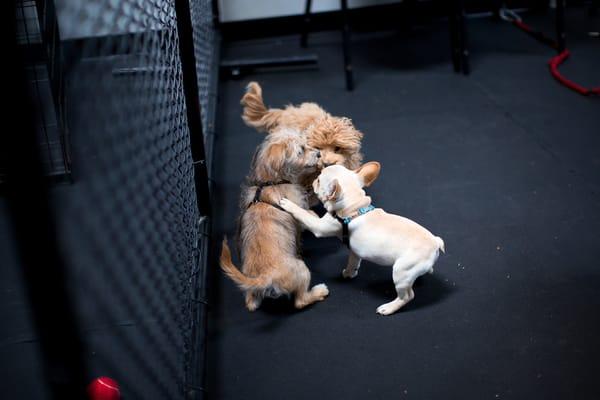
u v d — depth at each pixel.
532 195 3.04
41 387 2.01
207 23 4.43
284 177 2.51
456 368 2.06
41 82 2.62
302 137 2.63
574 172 3.22
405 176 3.30
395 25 5.70
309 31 5.68
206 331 2.19
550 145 3.52
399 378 2.03
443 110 4.07
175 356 2.01
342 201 2.30
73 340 1.12
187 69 2.58
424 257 2.18
